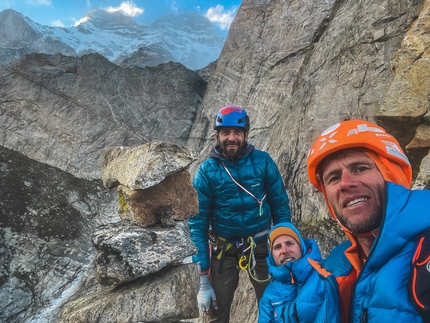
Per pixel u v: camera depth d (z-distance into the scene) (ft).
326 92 10.84
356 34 10.94
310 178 2.97
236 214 6.18
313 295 3.17
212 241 6.46
